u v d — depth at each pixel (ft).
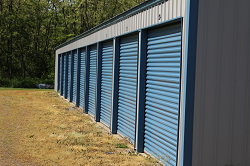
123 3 142.20
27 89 95.30
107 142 27.84
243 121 18.92
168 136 20.26
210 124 17.88
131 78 28.63
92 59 45.73
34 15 140.56
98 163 20.79
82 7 150.20
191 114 17.28
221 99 18.15
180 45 19.01
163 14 20.84
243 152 18.99
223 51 18.06
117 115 32.81
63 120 39.22
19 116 39.91
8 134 28.86
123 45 31.50
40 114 42.83
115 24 32.63
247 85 18.93
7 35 132.26
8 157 21.43
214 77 17.87
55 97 70.90
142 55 24.79
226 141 18.44
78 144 26.50
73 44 59.67
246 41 18.85
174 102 19.54
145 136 24.64
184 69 17.42
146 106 24.54
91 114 44.86
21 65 151.02
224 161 18.44
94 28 41.75
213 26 17.70
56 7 154.40
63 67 75.36
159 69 22.21
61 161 20.92
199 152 17.63
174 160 19.20
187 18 17.22
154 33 23.40
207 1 17.48
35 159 21.16
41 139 27.32
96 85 40.34
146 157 23.03
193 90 17.26
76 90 54.80
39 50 162.50
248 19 18.89
